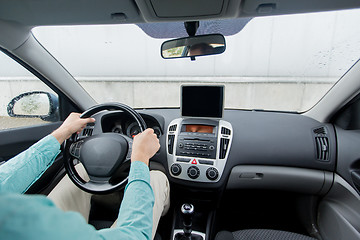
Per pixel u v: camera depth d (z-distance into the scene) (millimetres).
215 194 1519
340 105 1396
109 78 5680
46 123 1667
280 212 1835
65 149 996
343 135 1404
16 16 1127
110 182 997
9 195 230
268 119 1666
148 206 513
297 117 1646
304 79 3863
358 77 1274
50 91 1716
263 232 1221
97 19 1193
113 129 1703
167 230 1630
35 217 222
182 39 1459
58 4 1021
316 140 1460
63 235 246
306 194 1635
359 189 1227
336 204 1409
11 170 704
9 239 200
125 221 462
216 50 1547
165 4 976
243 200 1870
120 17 1162
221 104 1568
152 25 1847
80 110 1863
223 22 1688
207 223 1588
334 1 960
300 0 950
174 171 1496
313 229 1582
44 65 1515
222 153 1479
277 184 1520
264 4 988
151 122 1671
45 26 1278
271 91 5426
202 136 1516
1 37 1221
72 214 291
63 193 1063
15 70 1591
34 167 757
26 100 1651
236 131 1592
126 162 1005
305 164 1445
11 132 1377
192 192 1535
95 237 314
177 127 1583
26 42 1359
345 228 1265
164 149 1572
